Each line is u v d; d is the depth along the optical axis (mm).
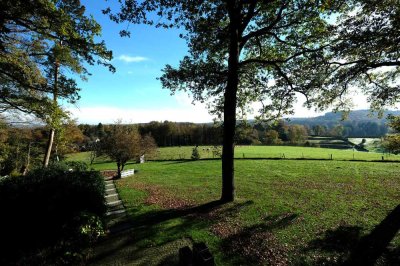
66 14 12062
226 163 13539
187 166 31625
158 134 79812
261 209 12281
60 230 8969
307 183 18219
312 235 9273
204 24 12766
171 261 8109
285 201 13570
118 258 8547
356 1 10867
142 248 9094
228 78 12914
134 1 10125
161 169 30328
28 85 14117
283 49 14609
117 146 24594
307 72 12711
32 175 12719
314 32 12648
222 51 15414
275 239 9109
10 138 30297
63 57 14078
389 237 8703
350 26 10641
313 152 46406
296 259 7730
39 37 15000
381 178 18953
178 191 17641
